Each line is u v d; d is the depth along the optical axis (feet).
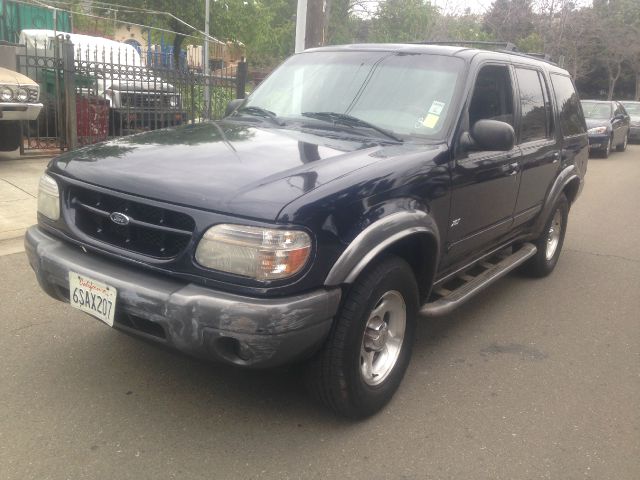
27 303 14.52
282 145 10.79
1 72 27.04
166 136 11.68
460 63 12.82
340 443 9.96
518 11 104.32
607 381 12.59
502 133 11.68
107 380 11.41
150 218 9.15
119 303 9.05
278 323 8.41
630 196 35.94
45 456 9.20
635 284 19.17
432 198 11.05
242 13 82.12
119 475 8.90
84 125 32.48
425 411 11.07
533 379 12.51
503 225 14.69
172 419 10.34
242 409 10.73
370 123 12.16
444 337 14.38
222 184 8.91
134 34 85.40
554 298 17.51
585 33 111.24
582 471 9.59
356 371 9.88
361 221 9.39
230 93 38.83
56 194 10.38
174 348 8.99
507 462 9.72
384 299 10.48
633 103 75.66
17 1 47.96
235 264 8.42
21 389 10.96
